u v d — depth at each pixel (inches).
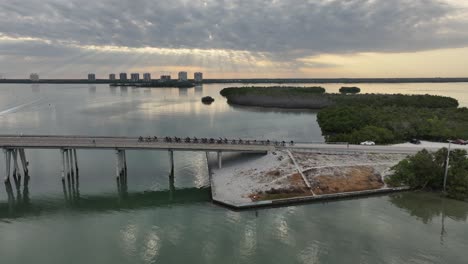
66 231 1779.0
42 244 1637.6
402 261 1461.6
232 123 5236.2
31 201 2199.8
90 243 1641.2
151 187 2429.9
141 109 7263.8
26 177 2623.0
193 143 2613.2
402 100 5777.6
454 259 1477.6
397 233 1695.4
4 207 2102.6
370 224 1784.0
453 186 2126.0
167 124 5123.0
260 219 1845.5
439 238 1651.1
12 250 1579.7
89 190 2381.9
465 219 1847.9
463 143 3016.7
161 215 1959.9
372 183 2246.6
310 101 7175.2
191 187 2423.7
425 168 2199.8
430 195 2160.4
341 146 2842.0
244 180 2282.2
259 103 7775.6
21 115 6077.8
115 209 2075.5
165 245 1606.8
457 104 5851.4
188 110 7106.3
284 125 5027.1
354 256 1494.8
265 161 2501.2
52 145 2463.1
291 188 2133.4
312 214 1898.4
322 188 2151.8
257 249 1552.7
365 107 4820.4
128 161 3038.9
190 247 1581.0
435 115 4082.2
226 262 1455.5
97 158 3125.0
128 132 4429.1
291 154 2556.6
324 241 1617.9
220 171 2518.5
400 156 2593.5
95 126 4911.4
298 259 1470.2
